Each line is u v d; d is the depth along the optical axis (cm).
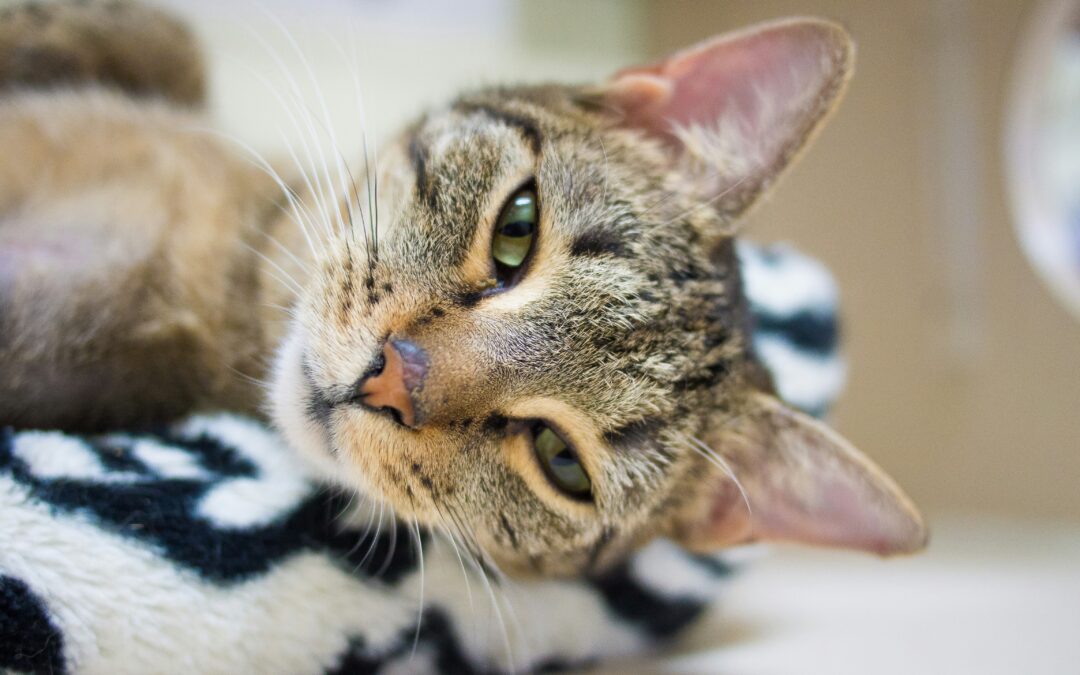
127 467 24
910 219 50
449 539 26
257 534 24
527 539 27
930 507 52
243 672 23
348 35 41
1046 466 48
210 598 23
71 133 31
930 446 52
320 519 25
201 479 25
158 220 29
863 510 27
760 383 29
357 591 25
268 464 26
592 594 29
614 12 53
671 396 27
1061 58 48
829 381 35
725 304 28
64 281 27
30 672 22
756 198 28
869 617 34
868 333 52
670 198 28
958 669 28
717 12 51
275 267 28
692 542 30
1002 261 49
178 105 34
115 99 32
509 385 25
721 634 32
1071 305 47
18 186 29
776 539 29
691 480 28
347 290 26
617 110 28
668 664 29
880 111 50
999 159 49
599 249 26
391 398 25
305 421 26
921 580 39
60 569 22
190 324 28
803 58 27
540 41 50
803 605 35
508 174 26
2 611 21
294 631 24
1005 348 49
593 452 26
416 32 45
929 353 51
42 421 26
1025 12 47
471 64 47
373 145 30
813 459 28
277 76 41
